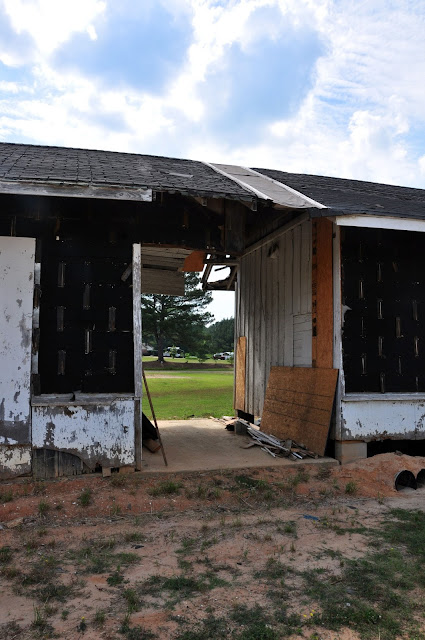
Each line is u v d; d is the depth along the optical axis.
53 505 5.01
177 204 7.49
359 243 7.25
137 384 6.08
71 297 6.08
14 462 5.66
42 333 5.93
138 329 6.21
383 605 3.26
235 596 3.35
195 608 3.19
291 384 8.27
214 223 7.72
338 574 3.70
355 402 6.98
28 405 5.72
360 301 7.19
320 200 6.66
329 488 5.91
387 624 3.03
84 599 3.29
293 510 5.22
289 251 8.77
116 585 3.49
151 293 11.36
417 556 4.07
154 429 7.38
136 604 3.22
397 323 7.36
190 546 4.22
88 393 5.99
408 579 3.63
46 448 5.75
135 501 5.19
